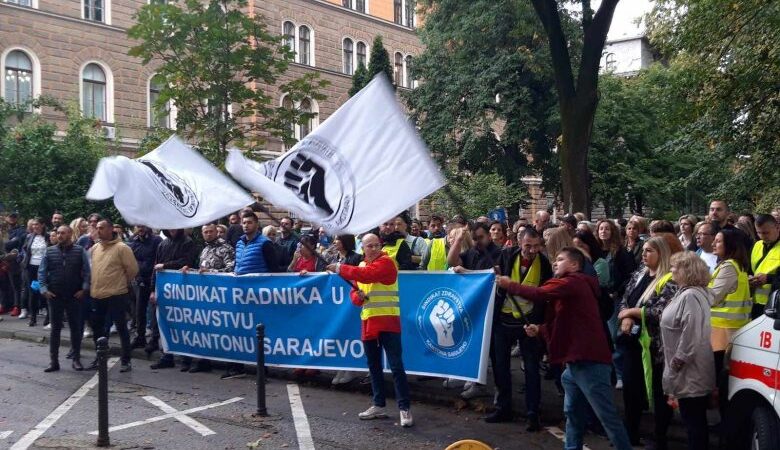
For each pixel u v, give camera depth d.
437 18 30.23
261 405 7.47
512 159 30.55
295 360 8.95
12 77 25.80
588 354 5.42
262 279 9.16
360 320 8.46
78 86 27.44
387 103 6.16
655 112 32.09
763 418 4.93
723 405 5.48
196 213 8.59
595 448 6.45
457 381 8.37
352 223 5.98
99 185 8.40
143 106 29.31
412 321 8.04
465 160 30.56
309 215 5.95
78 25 27.41
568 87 14.02
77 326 9.93
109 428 7.06
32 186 18.25
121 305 9.77
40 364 10.34
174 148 8.95
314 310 8.81
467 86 29.31
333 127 6.13
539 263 6.96
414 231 13.22
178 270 10.09
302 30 35.28
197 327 9.80
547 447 6.44
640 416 6.43
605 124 32.19
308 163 6.09
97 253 9.80
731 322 6.21
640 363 6.32
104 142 21.62
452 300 7.71
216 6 14.12
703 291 5.47
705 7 15.22
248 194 8.84
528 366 6.94
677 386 5.41
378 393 7.36
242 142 14.86
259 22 15.13
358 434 6.84
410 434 6.84
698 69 16.17
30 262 13.73
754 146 16.33
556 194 33.06
